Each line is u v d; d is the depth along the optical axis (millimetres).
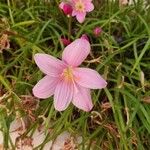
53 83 216
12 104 240
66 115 233
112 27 272
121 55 256
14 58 256
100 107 240
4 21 259
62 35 266
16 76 251
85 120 236
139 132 237
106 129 237
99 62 243
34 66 251
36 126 238
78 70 217
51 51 255
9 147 243
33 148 234
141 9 283
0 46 251
